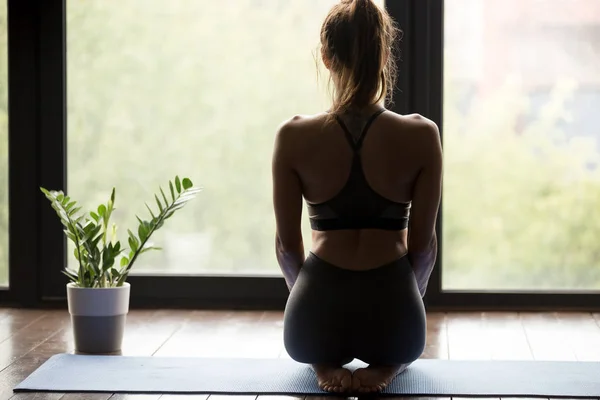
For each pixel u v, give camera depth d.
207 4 4.71
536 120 4.68
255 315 4.57
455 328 4.22
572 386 3.12
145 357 3.59
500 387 3.12
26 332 4.15
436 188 3.08
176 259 4.81
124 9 4.75
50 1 4.74
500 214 4.73
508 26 4.65
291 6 4.67
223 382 3.19
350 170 3.06
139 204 4.80
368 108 3.11
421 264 3.18
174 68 4.75
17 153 4.80
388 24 3.19
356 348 3.05
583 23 4.62
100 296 3.72
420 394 3.04
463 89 4.68
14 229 4.82
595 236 4.71
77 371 3.35
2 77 4.81
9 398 3.02
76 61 4.78
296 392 3.06
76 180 4.82
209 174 4.77
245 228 4.78
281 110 4.72
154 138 4.78
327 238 3.11
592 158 4.69
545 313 4.61
